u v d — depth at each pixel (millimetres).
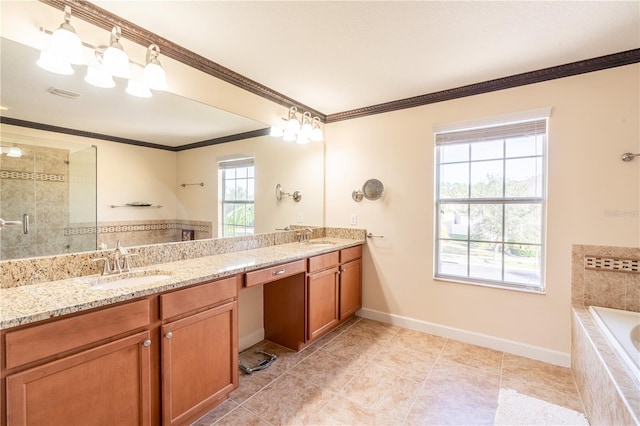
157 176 2088
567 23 1763
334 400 1932
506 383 2111
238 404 1888
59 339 1171
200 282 1677
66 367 1192
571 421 1724
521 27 1807
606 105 2174
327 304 2771
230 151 2518
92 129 1765
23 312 1111
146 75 1698
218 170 2445
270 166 2904
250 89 2604
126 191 1930
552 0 1570
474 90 2648
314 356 2488
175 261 2107
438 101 2840
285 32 1870
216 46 2033
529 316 2471
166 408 1516
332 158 3510
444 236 2914
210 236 2426
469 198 2777
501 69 2361
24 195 1514
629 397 1229
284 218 3072
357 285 3232
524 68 2342
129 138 1928
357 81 2596
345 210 3422
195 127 2273
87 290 1389
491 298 2631
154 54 1730
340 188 3453
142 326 1425
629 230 2125
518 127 2502
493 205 2676
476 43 1988
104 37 1708
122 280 1715
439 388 2057
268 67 2338
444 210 2906
